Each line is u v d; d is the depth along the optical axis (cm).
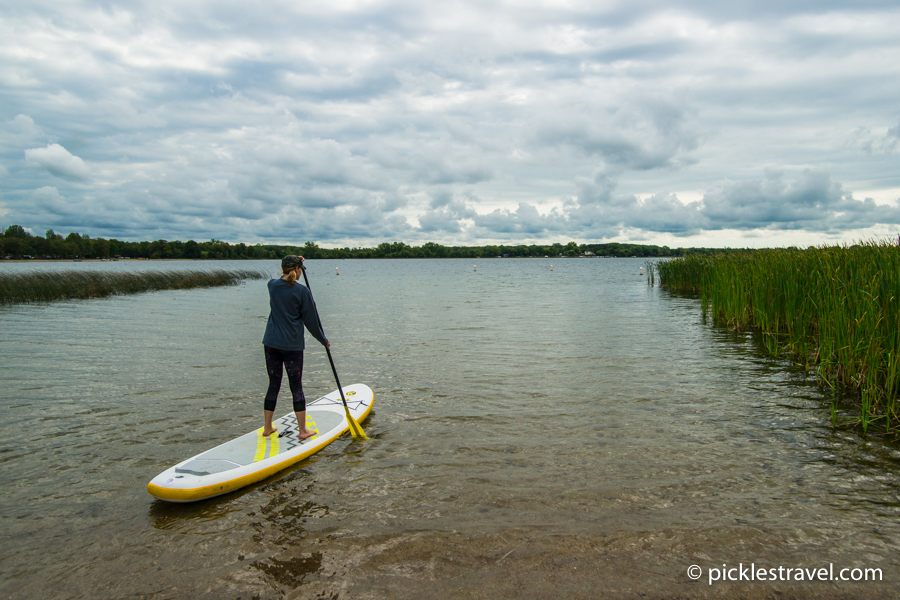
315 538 325
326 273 5744
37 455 465
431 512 352
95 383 717
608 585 271
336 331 1188
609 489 380
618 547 305
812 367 758
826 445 461
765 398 609
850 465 418
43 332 1198
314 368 810
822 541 311
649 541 311
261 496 386
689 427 513
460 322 1334
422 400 625
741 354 871
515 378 726
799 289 849
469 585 273
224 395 659
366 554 305
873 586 268
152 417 570
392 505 364
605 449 459
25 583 284
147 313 1606
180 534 335
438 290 2655
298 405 479
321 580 282
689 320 1320
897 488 377
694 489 379
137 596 272
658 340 1019
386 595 267
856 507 351
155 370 798
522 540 314
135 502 382
